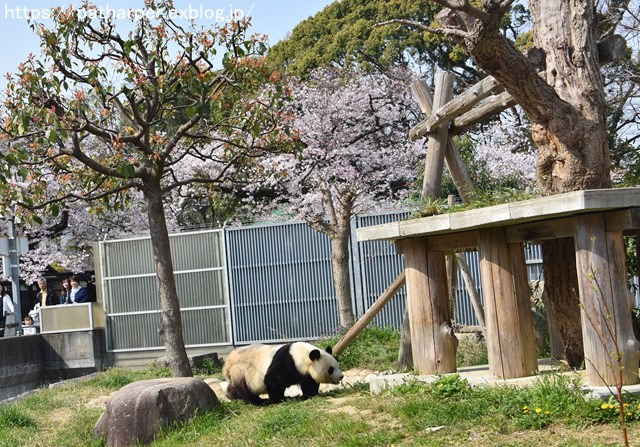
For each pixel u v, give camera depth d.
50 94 11.66
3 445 9.30
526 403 6.66
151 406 8.80
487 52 7.25
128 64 11.55
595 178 7.60
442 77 10.66
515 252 7.67
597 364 6.64
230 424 8.42
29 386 18.02
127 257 18.86
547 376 7.03
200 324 18.45
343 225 16.73
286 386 9.30
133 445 8.74
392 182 26.88
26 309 31.27
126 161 11.62
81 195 12.39
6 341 17.28
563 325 8.02
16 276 19.23
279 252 18.16
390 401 7.79
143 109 13.15
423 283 8.42
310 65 34.53
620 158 19.06
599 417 6.12
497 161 23.92
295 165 22.25
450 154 10.91
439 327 8.36
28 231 26.66
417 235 8.33
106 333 18.88
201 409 9.05
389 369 11.23
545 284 8.14
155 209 12.34
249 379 9.48
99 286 18.97
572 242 7.89
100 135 11.91
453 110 10.12
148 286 18.73
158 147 12.81
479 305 11.02
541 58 7.94
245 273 18.25
